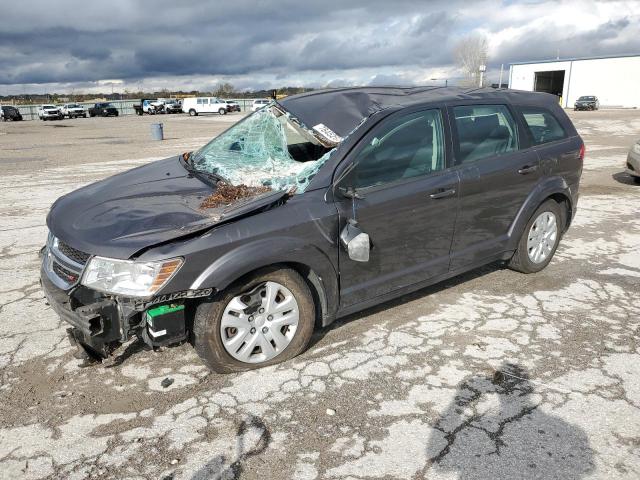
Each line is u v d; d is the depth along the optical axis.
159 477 2.42
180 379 3.21
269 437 2.68
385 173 3.60
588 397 2.99
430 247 3.90
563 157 4.74
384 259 3.65
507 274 4.89
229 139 4.57
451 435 2.68
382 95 3.99
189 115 52.97
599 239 6.00
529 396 3.01
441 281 4.38
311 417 2.84
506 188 4.28
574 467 2.46
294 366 3.34
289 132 4.04
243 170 3.91
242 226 3.03
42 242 6.12
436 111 3.92
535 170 4.49
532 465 2.47
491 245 4.34
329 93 4.20
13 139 23.53
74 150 17.58
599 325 3.87
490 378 3.19
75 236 3.07
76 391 3.11
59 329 3.88
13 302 4.36
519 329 3.82
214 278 2.89
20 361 3.44
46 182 10.60
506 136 4.38
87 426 2.79
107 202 3.48
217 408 2.93
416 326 3.87
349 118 3.69
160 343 2.94
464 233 4.09
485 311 4.11
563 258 5.34
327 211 3.29
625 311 4.11
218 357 3.12
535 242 4.73
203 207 3.27
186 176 3.95
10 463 2.52
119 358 3.46
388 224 3.59
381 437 2.67
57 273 3.21
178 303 2.93
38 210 7.87
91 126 35.16
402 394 3.04
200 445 2.63
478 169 4.06
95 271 2.88
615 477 2.39
